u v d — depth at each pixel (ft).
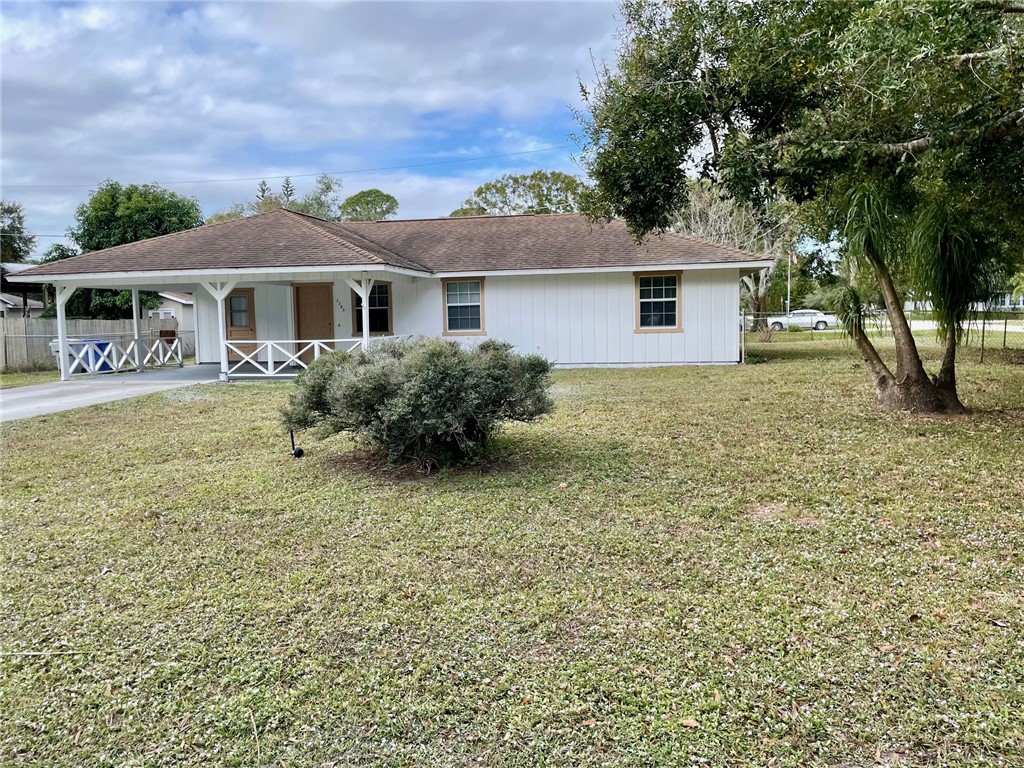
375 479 18.33
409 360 18.26
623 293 48.91
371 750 7.13
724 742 7.08
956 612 9.80
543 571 11.75
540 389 19.40
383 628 9.78
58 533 14.34
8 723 7.74
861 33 16.92
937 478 16.87
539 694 8.04
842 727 7.27
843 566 11.63
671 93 21.66
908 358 26.32
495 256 51.13
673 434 23.25
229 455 21.84
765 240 78.64
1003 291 26.32
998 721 7.27
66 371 45.73
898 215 24.62
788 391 32.65
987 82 17.51
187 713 7.86
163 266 41.11
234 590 11.22
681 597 10.55
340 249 41.27
